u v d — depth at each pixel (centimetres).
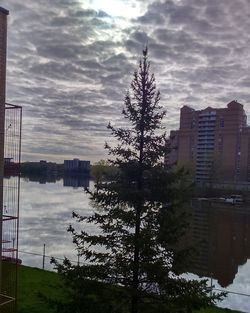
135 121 984
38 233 4178
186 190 984
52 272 2009
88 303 916
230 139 13788
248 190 10744
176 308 887
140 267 921
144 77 979
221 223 5941
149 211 960
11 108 1063
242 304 2067
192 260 980
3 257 1199
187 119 15012
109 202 987
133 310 916
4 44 969
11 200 1124
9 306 1167
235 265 3234
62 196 9081
